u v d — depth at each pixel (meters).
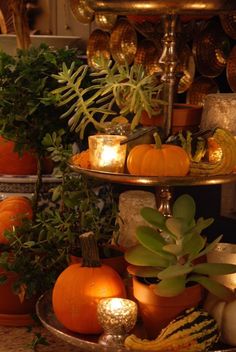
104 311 1.39
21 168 1.87
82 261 1.49
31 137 1.71
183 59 1.90
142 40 2.03
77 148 1.83
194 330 1.35
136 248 1.46
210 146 1.46
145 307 1.42
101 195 1.78
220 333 1.39
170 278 1.38
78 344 1.42
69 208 1.70
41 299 1.58
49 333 1.67
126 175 1.41
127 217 1.67
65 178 1.67
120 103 1.59
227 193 2.00
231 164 1.44
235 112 1.54
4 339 1.65
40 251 1.67
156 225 1.45
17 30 2.17
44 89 1.67
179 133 1.49
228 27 1.81
